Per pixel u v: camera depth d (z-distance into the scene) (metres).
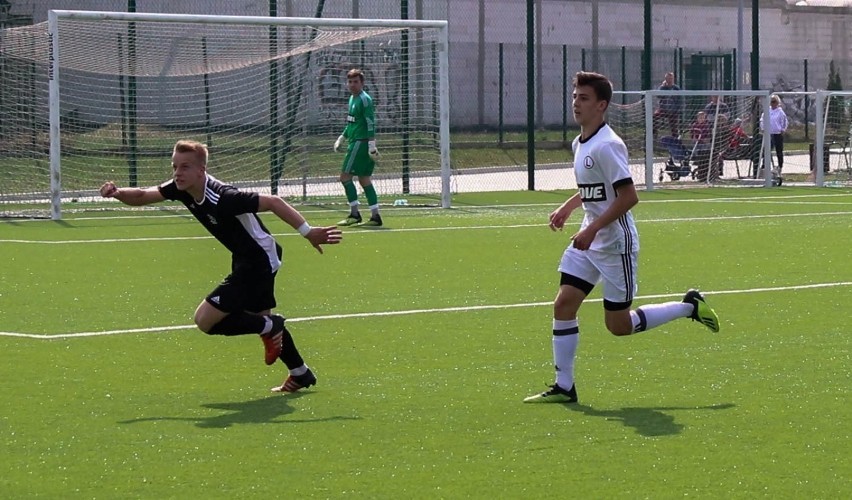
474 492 12.99
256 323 17.58
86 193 53.09
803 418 16.22
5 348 21.44
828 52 103.00
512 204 54.38
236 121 59.72
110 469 13.89
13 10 67.44
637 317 18.17
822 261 33.66
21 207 50.81
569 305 17.25
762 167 69.81
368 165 44.34
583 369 19.55
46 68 53.12
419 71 61.56
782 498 12.77
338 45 58.97
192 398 17.64
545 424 15.97
